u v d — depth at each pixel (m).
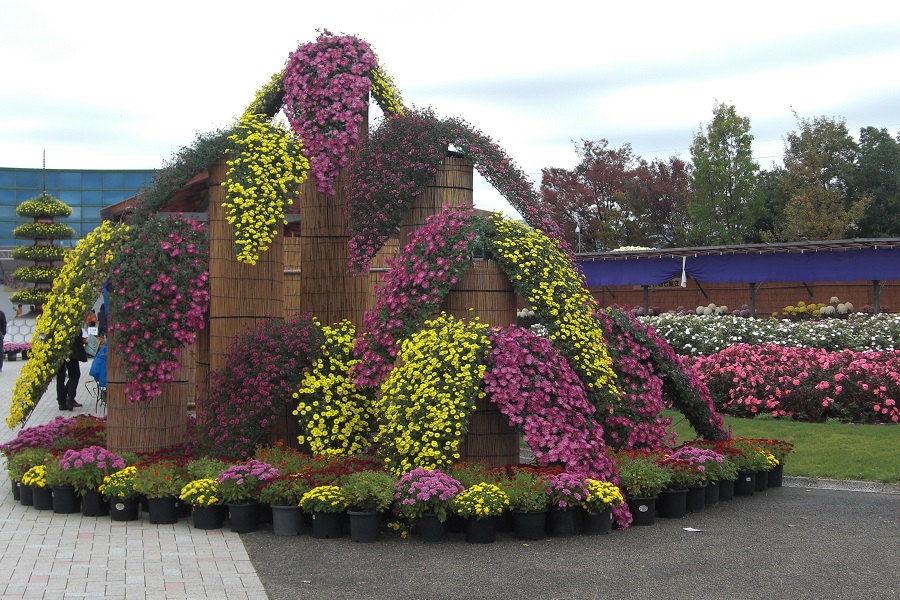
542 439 7.81
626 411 9.03
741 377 14.30
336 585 6.10
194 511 7.80
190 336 8.73
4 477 10.41
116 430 9.10
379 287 8.91
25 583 6.05
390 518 7.80
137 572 6.36
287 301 14.28
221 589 5.97
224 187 9.59
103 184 54.62
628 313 9.85
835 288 23.12
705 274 23.33
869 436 11.78
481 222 8.71
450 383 7.82
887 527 7.96
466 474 7.69
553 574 6.37
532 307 8.58
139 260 8.66
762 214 37.88
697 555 6.92
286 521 7.54
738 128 35.78
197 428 9.22
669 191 42.84
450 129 9.41
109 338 8.98
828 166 37.22
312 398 8.99
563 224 44.53
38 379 9.11
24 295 36.19
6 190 54.03
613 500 7.56
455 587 6.06
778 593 5.94
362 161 9.54
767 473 10.02
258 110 10.43
